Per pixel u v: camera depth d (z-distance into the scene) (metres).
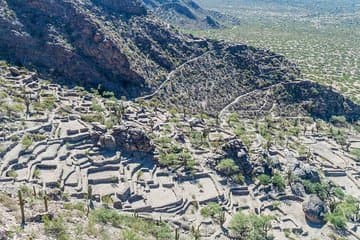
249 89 167.88
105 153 99.88
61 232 59.12
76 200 80.81
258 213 95.69
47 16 146.50
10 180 81.12
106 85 144.75
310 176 112.25
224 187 100.50
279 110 162.00
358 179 121.44
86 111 120.50
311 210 97.69
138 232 72.56
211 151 113.75
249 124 147.88
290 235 90.81
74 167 92.25
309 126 156.50
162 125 124.75
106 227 69.38
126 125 110.19
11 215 59.84
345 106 172.00
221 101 159.50
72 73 141.88
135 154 102.00
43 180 84.81
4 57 133.75
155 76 157.12
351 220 101.69
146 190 92.75
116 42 150.12
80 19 148.75
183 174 100.62
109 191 88.25
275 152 123.88
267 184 105.12
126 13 172.62
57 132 103.62
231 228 85.00
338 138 146.25
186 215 88.44
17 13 142.75
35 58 138.50
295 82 171.00
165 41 171.38
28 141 94.56
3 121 101.75
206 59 172.38
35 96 119.06
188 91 157.75
